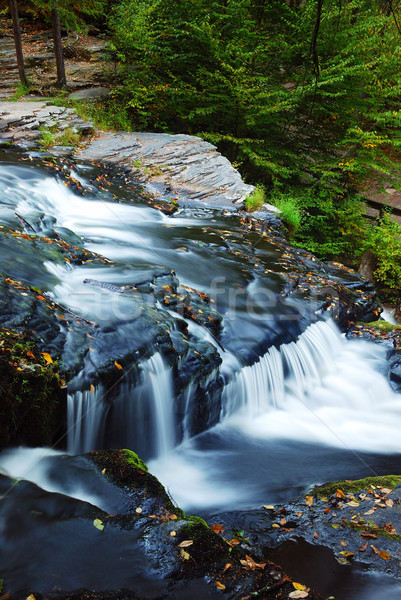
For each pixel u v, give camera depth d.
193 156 13.22
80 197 10.17
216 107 14.48
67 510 3.57
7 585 3.01
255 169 15.80
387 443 6.38
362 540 4.39
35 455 4.32
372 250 14.25
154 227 9.88
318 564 4.11
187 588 3.11
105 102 15.44
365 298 9.52
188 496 5.07
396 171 18.80
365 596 3.79
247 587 3.18
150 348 5.54
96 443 5.11
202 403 6.09
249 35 14.66
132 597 3.01
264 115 14.65
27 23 19.50
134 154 12.85
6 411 4.23
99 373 4.99
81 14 18.92
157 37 14.85
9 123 12.04
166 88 14.93
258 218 11.34
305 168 15.92
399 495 4.99
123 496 3.85
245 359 6.71
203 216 10.98
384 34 15.20
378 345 8.33
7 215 7.32
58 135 12.33
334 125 15.55
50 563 3.18
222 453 5.88
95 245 8.35
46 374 4.52
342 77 13.05
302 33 14.68
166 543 3.40
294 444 6.20
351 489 5.11
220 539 3.53
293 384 7.22
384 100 15.24
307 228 13.90
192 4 15.02
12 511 3.52
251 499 5.05
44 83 15.55
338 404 7.20
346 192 16.36
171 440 5.79
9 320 4.86
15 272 5.87
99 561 3.22
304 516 4.70
